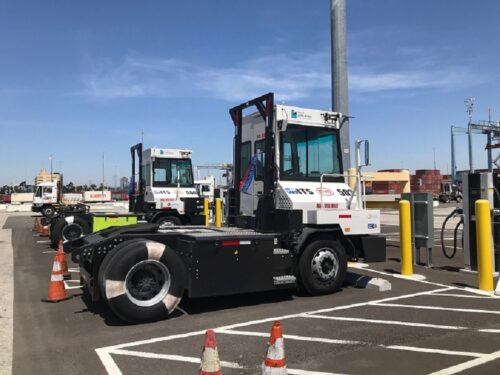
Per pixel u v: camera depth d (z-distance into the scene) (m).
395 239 17.33
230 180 10.03
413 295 8.02
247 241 7.15
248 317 6.68
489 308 7.08
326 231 8.17
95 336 5.86
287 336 5.74
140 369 4.71
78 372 4.66
